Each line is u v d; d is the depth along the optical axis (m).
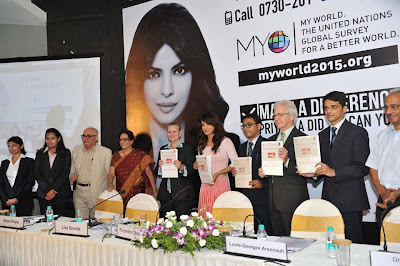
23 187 4.57
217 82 4.59
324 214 2.49
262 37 4.26
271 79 4.21
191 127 4.79
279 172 3.02
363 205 2.89
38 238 2.76
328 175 2.83
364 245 2.19
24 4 5.50
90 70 5.39
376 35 3.58
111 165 4.45
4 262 2.93
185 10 4.84
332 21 3.82
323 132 3.11
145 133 5.13
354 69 3.70
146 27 5.14
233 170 3.53
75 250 2.58
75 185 4.57
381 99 3.57
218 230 2.24
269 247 1.96
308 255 2.01
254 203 3.58
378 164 2.93
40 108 5.50
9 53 5.91
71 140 5.40
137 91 5.20
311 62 3.95
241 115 4.42
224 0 4.54
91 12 5.55
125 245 2.35
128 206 3.30
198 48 4.74
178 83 4.89
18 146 4.68
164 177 3.78
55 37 5.75
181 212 3.84
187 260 2.14
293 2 4.05
